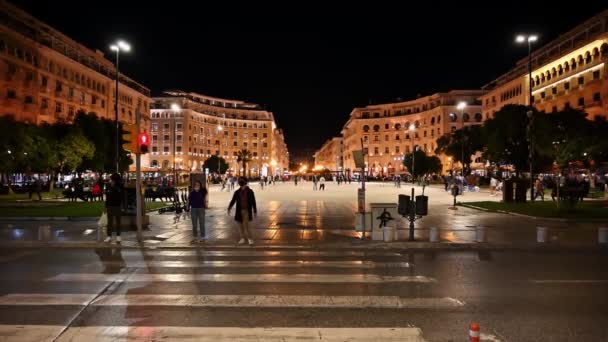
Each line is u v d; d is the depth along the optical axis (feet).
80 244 42.42
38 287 26.30
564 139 120.37
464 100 336.08
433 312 21.61
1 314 21.22
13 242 43.01
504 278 28.94
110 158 161.58
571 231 51.78
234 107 446.60
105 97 254.68
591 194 112.16
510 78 259.19
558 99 206.90
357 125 403.95
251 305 22.66
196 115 387.34
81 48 243.19
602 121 125.90
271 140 451.94
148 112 315.37
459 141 234.99
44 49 200.03
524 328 19.42
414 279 28.55
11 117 134.62
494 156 139.64
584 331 19.08
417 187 199.21
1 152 117.70
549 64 214.69
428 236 47.42
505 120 132.67
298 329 19.19
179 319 20.52
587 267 32.65
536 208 77.15
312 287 26.35
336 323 19.97
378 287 26.40
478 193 146.92
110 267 32.27
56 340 17.98
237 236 47.73
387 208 47.34
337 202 100.83
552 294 24.99
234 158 434.71
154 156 368.68
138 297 24.16
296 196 126.62
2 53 177.88
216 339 18.06
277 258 36.04
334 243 42.93
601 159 120.78
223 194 140.56
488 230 52.54
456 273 30.42
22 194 131.03
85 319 20.52
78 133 139.44
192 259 35.55
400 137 386.52
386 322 20.12
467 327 19.52
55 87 211.20
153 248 41.14
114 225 52.85
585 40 185.47
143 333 18.75
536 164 132.05
